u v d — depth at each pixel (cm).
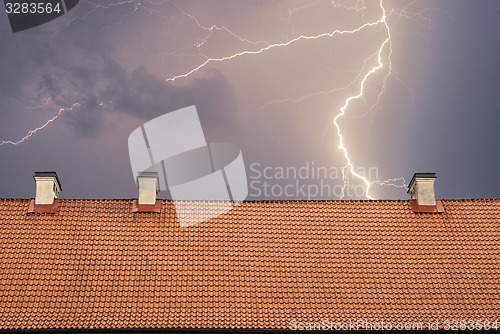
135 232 3002
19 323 2562
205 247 2936
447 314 2658
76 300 2670
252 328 2581
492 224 3095
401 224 3097
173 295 2708
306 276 2816
